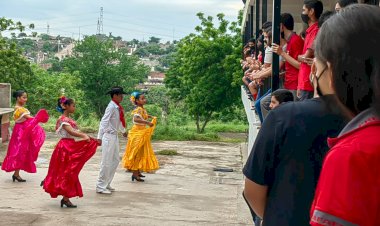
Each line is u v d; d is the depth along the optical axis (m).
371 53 1.50
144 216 8.81
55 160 9.13
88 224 8.20
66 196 9.15
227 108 35.22
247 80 11.52
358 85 1.53
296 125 2.10
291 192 2.13
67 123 9.12
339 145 1.53
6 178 11.61
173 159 15.62
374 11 1.55
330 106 1.77
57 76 46.97
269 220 2.18
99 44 58.91
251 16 14.81
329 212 1.46
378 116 1.52
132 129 11.83
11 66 34.66
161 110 44.34
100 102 59.31
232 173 13.65
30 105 44.00
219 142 20.83
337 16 1.60
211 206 9.72
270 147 2.15
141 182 11.77
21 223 8.12
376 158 1.46
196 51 33.25
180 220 8.66
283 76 7.55
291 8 12.88
